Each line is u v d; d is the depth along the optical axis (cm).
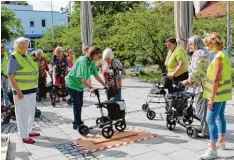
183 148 493
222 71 428
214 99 429
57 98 920
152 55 1399
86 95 1023
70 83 595
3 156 470
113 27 1622
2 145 513
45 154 494
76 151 500
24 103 540
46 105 889
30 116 562
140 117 693
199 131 545
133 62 1529
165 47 1345
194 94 528
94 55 570
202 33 1277
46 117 739
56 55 898
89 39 1058
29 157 484
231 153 461
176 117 579
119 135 555
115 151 493
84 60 566
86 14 1047
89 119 698
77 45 1792
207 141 519
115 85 603
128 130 591
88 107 827
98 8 2772
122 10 2788
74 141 548
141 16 1362
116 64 604
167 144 513
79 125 596
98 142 527
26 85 536
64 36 1920
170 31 1305
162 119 668
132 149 498
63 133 599
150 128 605
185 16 795
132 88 1139
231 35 1283
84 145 520
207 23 1305
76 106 605
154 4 1487
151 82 1288
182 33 800
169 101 580
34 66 548
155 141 530
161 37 1309
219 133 477
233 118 658
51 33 2812
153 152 482
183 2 791
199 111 526
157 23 1323
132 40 1364
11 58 517
